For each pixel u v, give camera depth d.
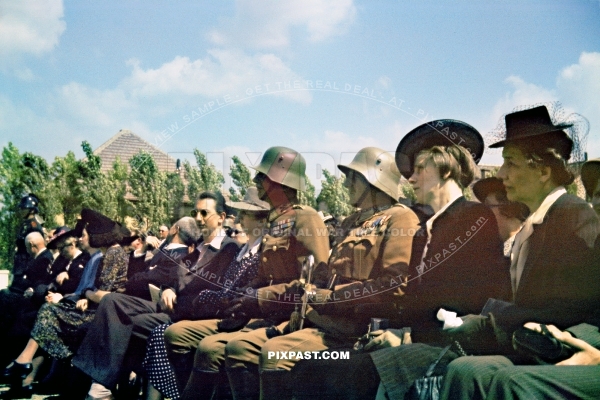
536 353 3.08
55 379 4.61
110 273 4.00
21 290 4.27
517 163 3.18
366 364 3.31
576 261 3.07
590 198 3.18
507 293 3.16
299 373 3.40
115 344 3.98
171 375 3.88
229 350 3.55
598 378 3.03
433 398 3.18
